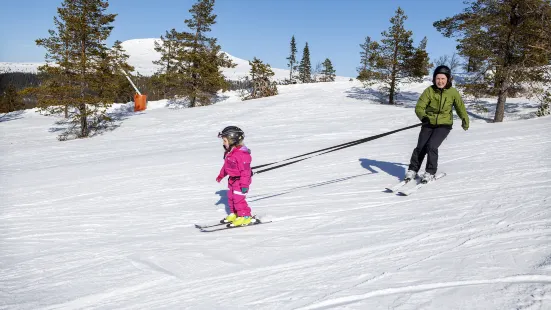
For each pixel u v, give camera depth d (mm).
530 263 2650
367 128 22859
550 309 1994
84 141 27156
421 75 40375
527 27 21656
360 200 5754
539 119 18250
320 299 2537
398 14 39531
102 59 32781
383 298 2412
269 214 5410
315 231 4426
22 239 5375
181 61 47125
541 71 22438
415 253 3240
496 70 23516
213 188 8500
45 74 31516
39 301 3180
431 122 6312
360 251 3516
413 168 6410
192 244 4410
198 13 45969
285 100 41844
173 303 2867
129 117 37594
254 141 20141
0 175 13086
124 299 3078
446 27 23922
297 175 8773
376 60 40969
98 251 4531
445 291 2391
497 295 2234
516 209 4145
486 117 26438
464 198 5047
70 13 30781
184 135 26422
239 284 3082
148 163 13430
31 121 40188
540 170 6230
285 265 3410
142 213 6570
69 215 6809
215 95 52750
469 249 3135
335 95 44844
